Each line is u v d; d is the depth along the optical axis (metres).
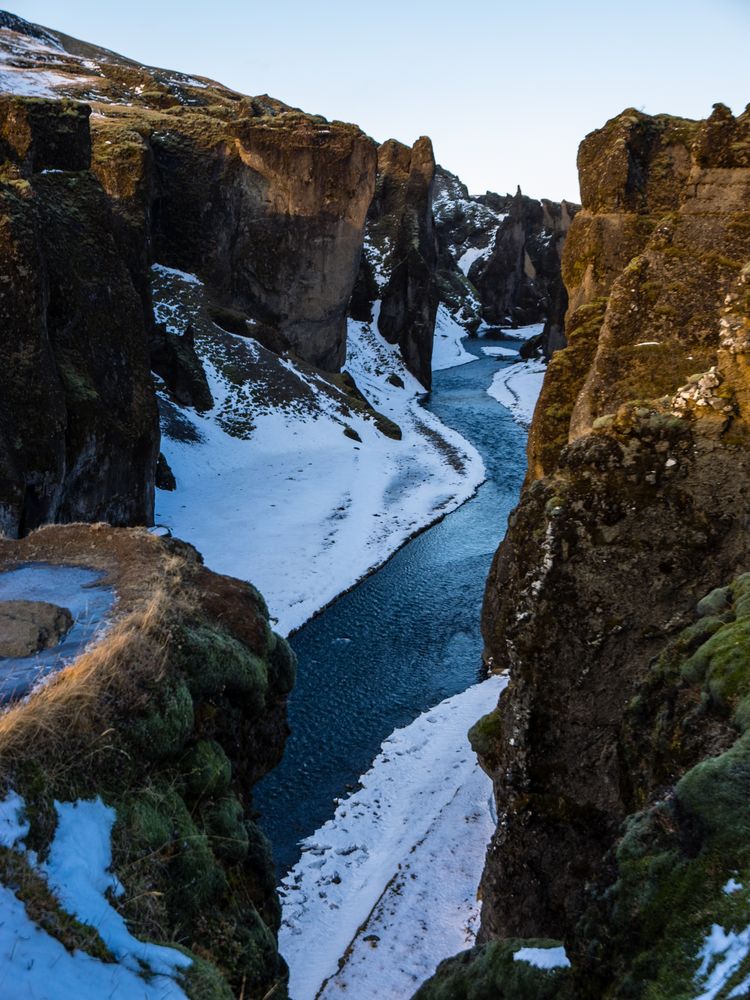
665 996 4.30
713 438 9.59
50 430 25.33
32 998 3.75
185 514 38.12
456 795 18.73
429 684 24.89
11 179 27.72
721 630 7.07
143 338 33.25
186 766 6.10
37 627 6.92
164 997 4.18
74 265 29.83
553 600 9.78
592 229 24.03
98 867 4.75
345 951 14.05
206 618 7.42
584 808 9.50
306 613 29.25
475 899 15.06
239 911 5.80
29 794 4.76
